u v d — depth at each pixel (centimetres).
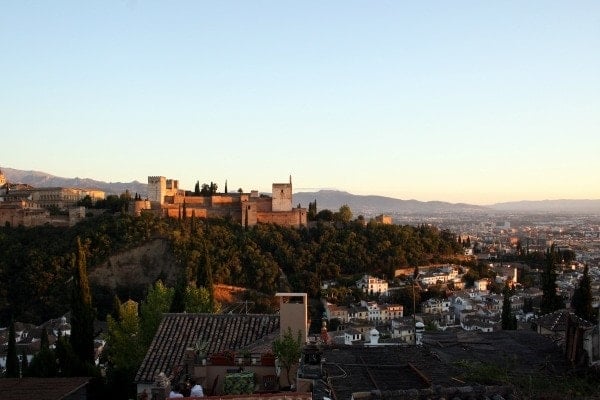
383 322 15650
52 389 3125
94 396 4644
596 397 2338
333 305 16450
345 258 19575
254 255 17412
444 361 2862
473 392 2300
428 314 16312
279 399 2275
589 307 6012
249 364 3077
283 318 3372
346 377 2564
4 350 11244
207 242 17212
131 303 6425
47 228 18775
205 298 6341
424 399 2239
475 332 3881
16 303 15650
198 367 3041
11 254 16800
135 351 5544
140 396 3306
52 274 16000
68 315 14450
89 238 17162
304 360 2850
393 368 2734
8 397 2975
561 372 2695
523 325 8944
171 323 4122
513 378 2544
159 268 16650
